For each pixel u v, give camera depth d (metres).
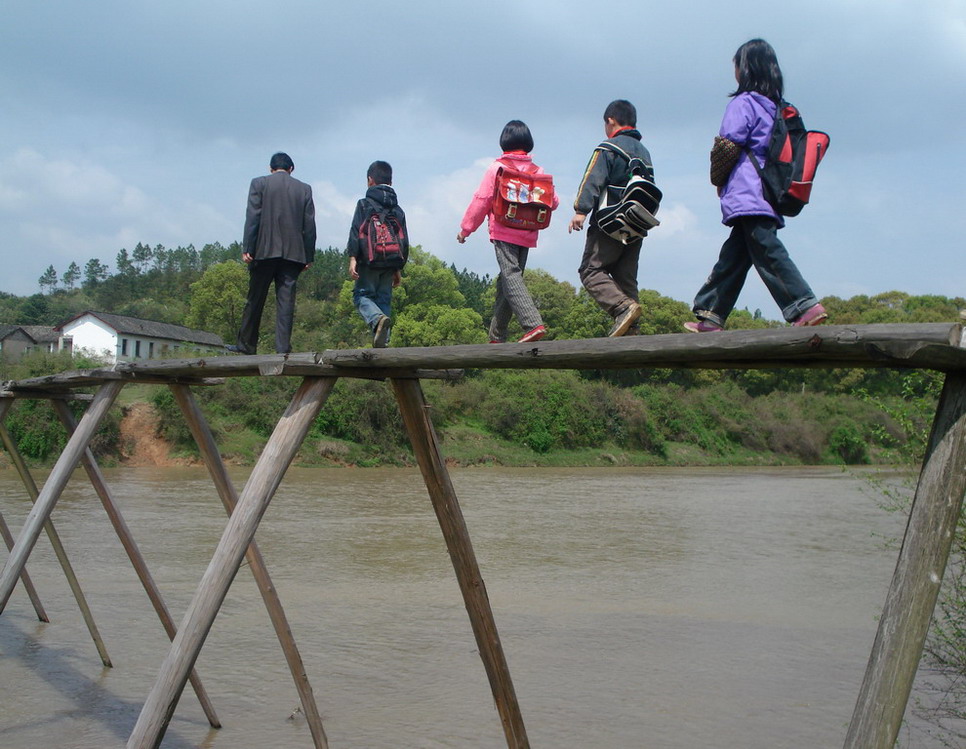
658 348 3.33
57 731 8.24
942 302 48.16
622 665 11.02
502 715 5.38
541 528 23.81
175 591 14.37
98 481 8.28
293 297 7.86
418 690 9.85
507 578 16.66
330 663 10.80
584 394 53.44
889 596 2.96
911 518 2.98
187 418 6.71
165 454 37.88
